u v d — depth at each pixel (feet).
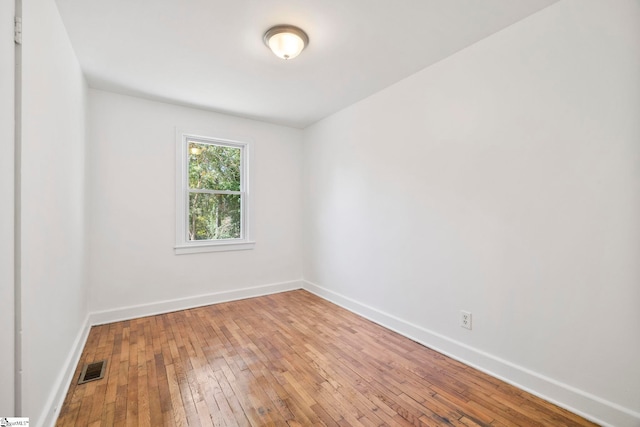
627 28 4.71
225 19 5.98
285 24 6.13
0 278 3.33
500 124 6.33
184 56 7.40
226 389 5.90
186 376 6.36
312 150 12.98
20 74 3.80
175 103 10.48
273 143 12.92
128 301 9.80
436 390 5.90
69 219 6.41
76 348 6.89
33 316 4.19
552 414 5.22
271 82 8.83
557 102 5.47
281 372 6.53
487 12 5.74
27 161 3.97
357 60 7.57
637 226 4.64
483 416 5.15
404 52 7.20
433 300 7.77
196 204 11.38
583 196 5.18
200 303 11.10
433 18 5.93
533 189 5.82
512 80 6.12
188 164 11.21
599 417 4.96
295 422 5.00
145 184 10.11
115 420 5.04
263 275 12.67
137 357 7.18
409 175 8.46
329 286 11.90
